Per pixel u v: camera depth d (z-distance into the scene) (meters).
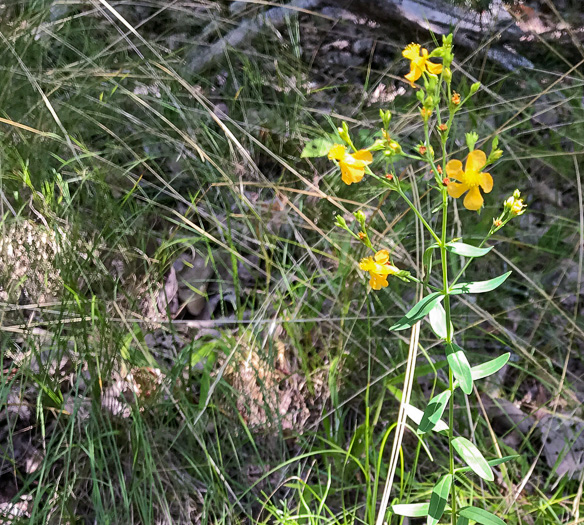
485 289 0.35
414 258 0.63
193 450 0.51
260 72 0.77
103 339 0.52
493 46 0.82
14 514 0.46
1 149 0.60
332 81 0.81
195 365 0.55
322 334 0.58
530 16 0.86
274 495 0.50
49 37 0.72
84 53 0.72
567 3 0.88
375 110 0.75
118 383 0.53
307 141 0.71
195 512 0.48
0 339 0.53
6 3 0.74
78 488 0.48
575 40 0.78
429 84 0.34
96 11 0.75
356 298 0.59
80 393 0.53
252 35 0.80
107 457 0.49
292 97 0.75
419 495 0.49
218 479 0.48
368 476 0.47
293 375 0.56
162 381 0.52
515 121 0.77
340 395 0.55
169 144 0.67
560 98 0.79
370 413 0.55
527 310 0.63
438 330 0.36
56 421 0.48
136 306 0.57
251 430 0.53
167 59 0.74
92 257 0.56
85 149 0.62
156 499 0.48
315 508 0.50
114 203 0.61
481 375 0.37
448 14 0.84
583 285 0.64
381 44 0.86
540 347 0.61
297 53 0.80
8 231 0.56
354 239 0.62
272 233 0.64
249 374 0.55
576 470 0.52
